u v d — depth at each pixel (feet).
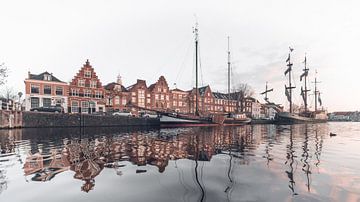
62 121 112.06
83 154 32.78
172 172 22.18
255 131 90.22
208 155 31.96
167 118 126.72
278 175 20.61
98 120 120.37
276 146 41.96
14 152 34.40
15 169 23.26
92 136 64.34
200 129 105.70
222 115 148.15
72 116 114.32
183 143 47.06
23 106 163.73
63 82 159.33
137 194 15.87
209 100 257.34
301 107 274.57
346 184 17.63
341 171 21.93
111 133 76.89
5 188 17.13
